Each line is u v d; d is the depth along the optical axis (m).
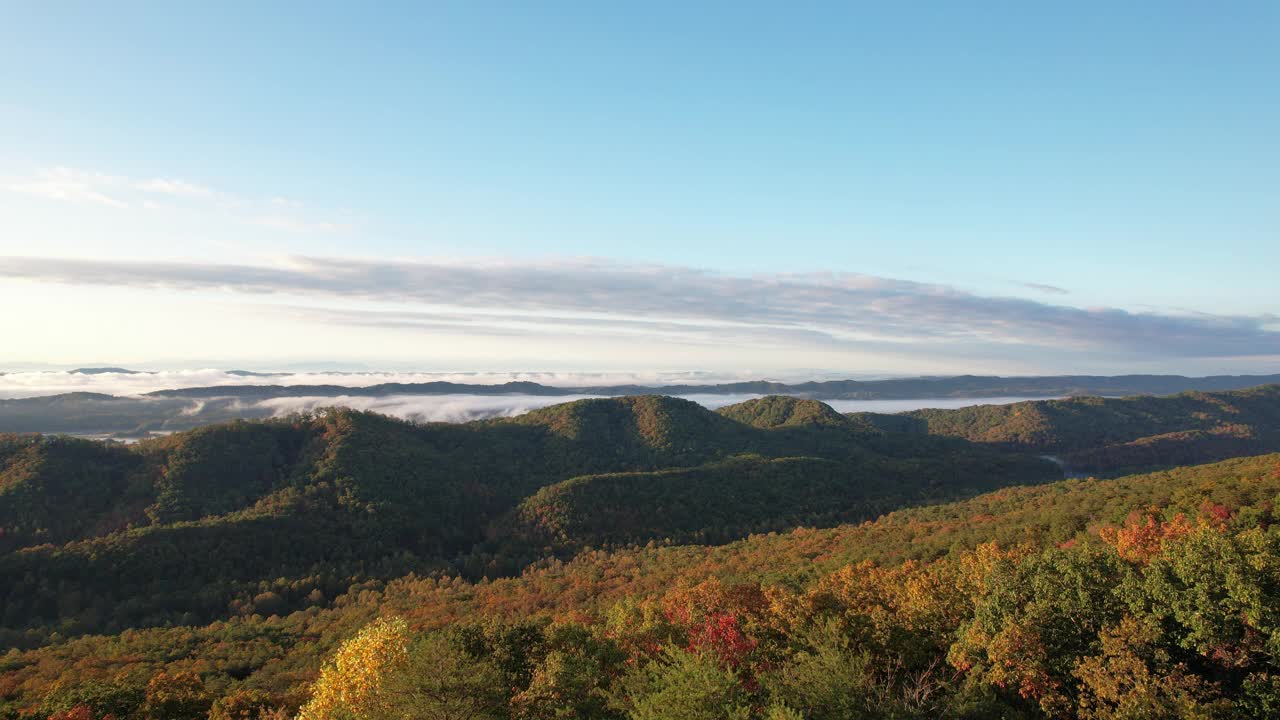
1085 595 34.81
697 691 27.34
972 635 35.16
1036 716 32.59
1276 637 30.14
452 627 41.88
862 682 29.73
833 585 51.91
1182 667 31.19
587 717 32.97
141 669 62.75
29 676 62.72
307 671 61.59
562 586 104.25
